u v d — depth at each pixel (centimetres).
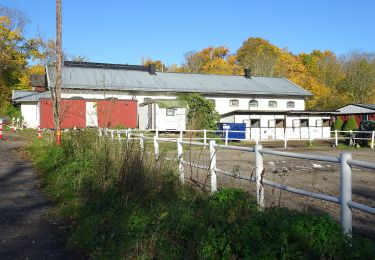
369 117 4181
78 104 3528
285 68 6762
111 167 886
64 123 3494
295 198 808
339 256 413
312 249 423
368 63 7331
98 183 835
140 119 3950
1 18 6353
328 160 479
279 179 1057
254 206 575
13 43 6469
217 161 1547
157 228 550
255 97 4500
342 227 452
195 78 4572
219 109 4334
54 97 1806
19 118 4331
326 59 7681
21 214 752
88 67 4284
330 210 704
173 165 823
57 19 1708
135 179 742
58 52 1717
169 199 682
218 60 7331
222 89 4319
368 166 423
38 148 1620
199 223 541
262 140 3325
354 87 6750
